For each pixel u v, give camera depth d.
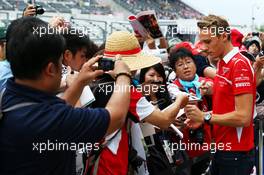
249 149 2.60
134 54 2.09
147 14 3.28
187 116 2.47
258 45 4.65
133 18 3.33
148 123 2.19
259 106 3.54
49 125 1.37
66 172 1.47
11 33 1.45
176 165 2.42
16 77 1.44
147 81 2.44
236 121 2.41
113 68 1.68
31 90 1.42
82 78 1.70
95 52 2.39
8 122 1.39
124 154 2.04
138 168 2.14
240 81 2.41
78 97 1.73
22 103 1.41
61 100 1.47
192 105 2.45
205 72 3.44
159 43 3.90
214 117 2.43
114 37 2.09
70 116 1.39
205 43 2.54
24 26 1.42
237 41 3.84
